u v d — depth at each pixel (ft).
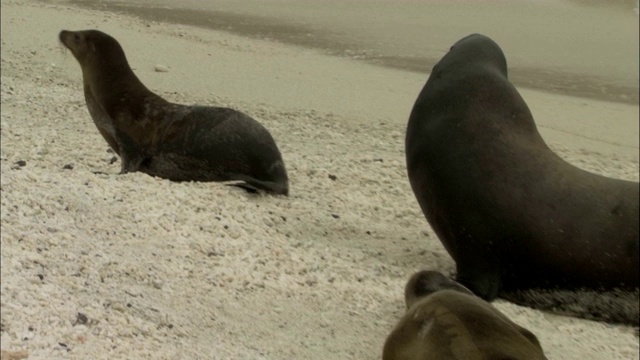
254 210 39.32
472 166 35.55
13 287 24.77
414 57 101.04
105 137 47.32
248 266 31.73
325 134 63.93
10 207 30.94
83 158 48.57
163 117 45.50
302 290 30.83
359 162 54.80
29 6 111.45
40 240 28.73
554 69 101.30
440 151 36.06
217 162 44.06
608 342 31.96
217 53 95.14
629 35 121.70
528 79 95.81
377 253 38.09
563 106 84.07
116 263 28.68
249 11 124.67
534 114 80.12
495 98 36.42
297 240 36.42
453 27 121.19
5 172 35.60
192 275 29.73
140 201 35.24
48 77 76.95
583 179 35.78
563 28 125.18
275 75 86.89
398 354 23.73
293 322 28.09
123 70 46.26
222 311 27.63
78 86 74.33
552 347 30.19
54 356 21.86
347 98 79.20
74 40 46.42
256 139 44.19
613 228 34.86
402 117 73.15
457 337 22.16
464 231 35.91
